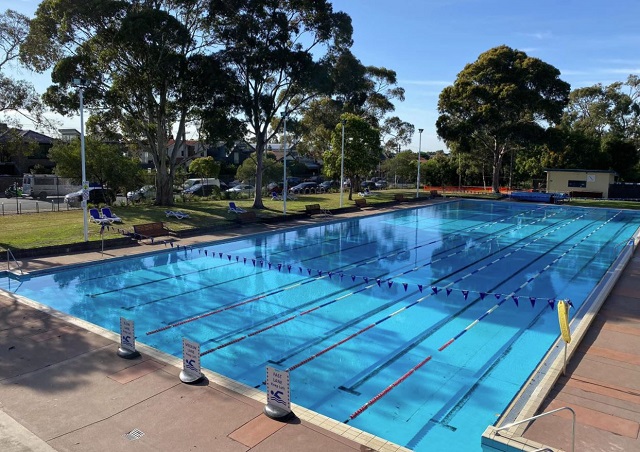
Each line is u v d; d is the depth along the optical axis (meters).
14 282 13.94
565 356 7.53
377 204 35.06
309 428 5.93
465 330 10.58
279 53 26.09
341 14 28.36
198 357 7.11
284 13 26.98
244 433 5.79
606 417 6.23
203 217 24.75
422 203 39.16
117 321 10.98
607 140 52.19
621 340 9.09
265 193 40.94
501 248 20.39
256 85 27.77
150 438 5.66
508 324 10.96
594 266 16.98
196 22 26.56
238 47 25.88
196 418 6.12
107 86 25.12
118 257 16.48
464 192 50.97
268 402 6.30
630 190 44.91
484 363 8.88
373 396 7.62
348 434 5.82
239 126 27.25
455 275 15.69
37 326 9.59
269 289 13.73
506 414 6.30
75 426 5.91
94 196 30.94
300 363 8.85
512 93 41.25
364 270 16.28
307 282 14.54
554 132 42.81
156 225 20.09
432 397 7.61
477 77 44.41
